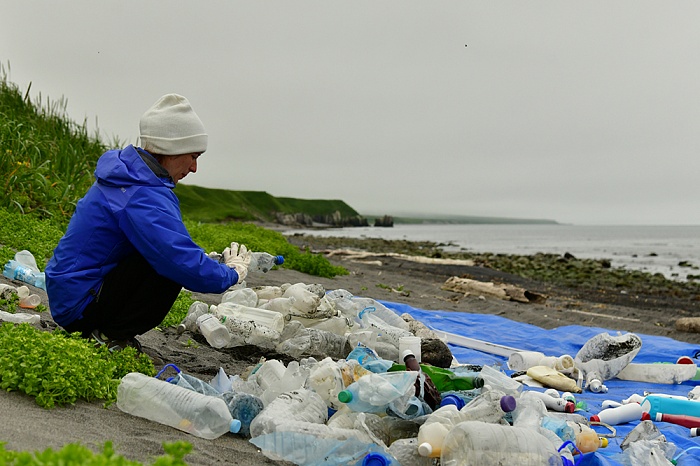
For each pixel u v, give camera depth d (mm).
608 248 63500
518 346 8625
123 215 4605
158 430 3754
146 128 4824
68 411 3758
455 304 12758
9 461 2404
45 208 11258
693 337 10945
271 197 180875
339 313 6734
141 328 5008
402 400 4023
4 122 12727
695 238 112562
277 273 12906
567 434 4191
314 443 3650
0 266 7188
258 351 6273
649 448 4199
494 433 3479
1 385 3816
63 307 4777
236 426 3846
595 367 6887
